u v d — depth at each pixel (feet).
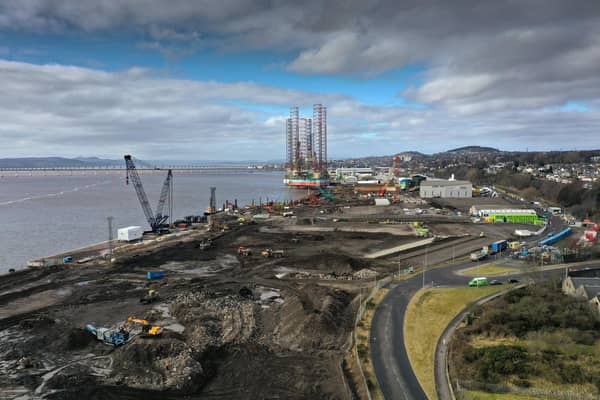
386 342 185.68
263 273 323.78
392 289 253.85
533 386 143.33
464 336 184.85
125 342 202.80
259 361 184.44
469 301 226.99
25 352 194.29
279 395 158.61
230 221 596.70
